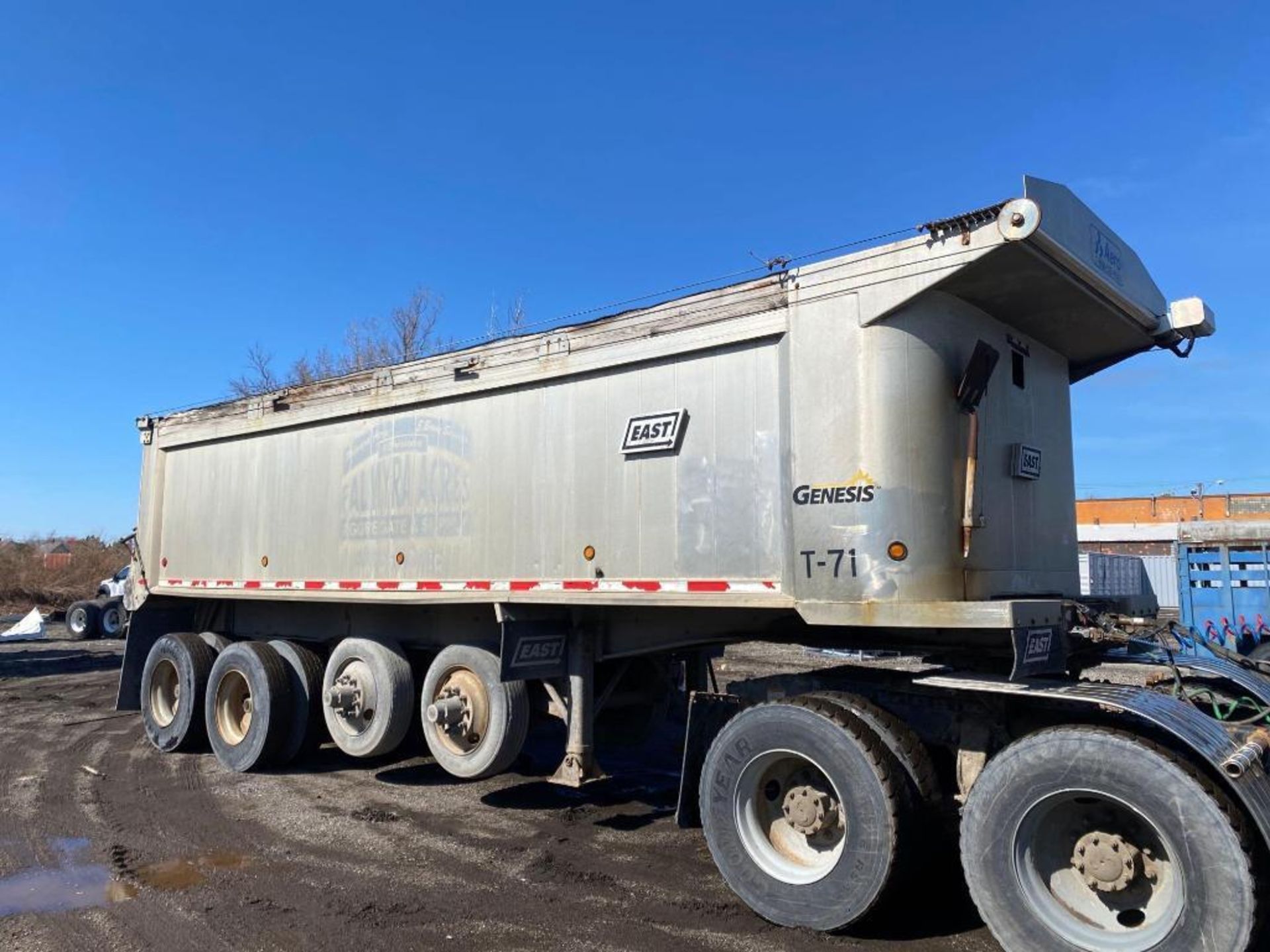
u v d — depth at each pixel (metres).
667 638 6.19
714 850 4.86
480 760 6.80
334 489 8.22
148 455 10.76
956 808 4.52
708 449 5.46
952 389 4.86
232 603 10.04
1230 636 10.34
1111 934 3.72
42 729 10.91
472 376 6.98
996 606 4.23
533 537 6.42
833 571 4.75
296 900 5.06
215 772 8.39
